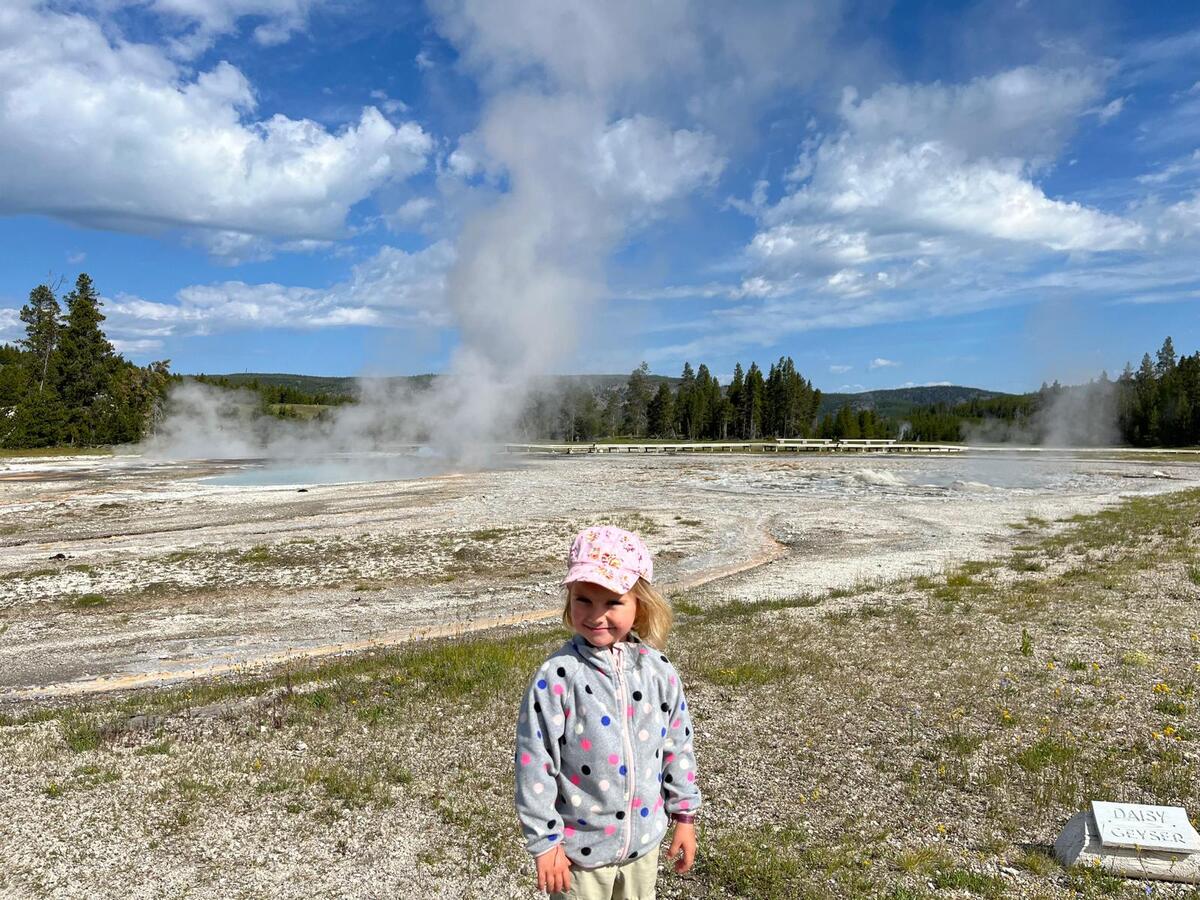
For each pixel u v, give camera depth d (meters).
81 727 7.86
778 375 115.12
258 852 5.06
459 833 5.27
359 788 6.02
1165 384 91.56
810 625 11.42
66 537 24.09
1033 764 6.04
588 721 2.67
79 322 71.31
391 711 8.00
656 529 25.12
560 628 13.12
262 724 7.73
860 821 5.30
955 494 35.22
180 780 6.27
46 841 5.22
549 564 19.78
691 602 14.62
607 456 64.38
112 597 16.86
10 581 18.09
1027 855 4.75
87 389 71.50
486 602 16.11
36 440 67.56
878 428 109.62
